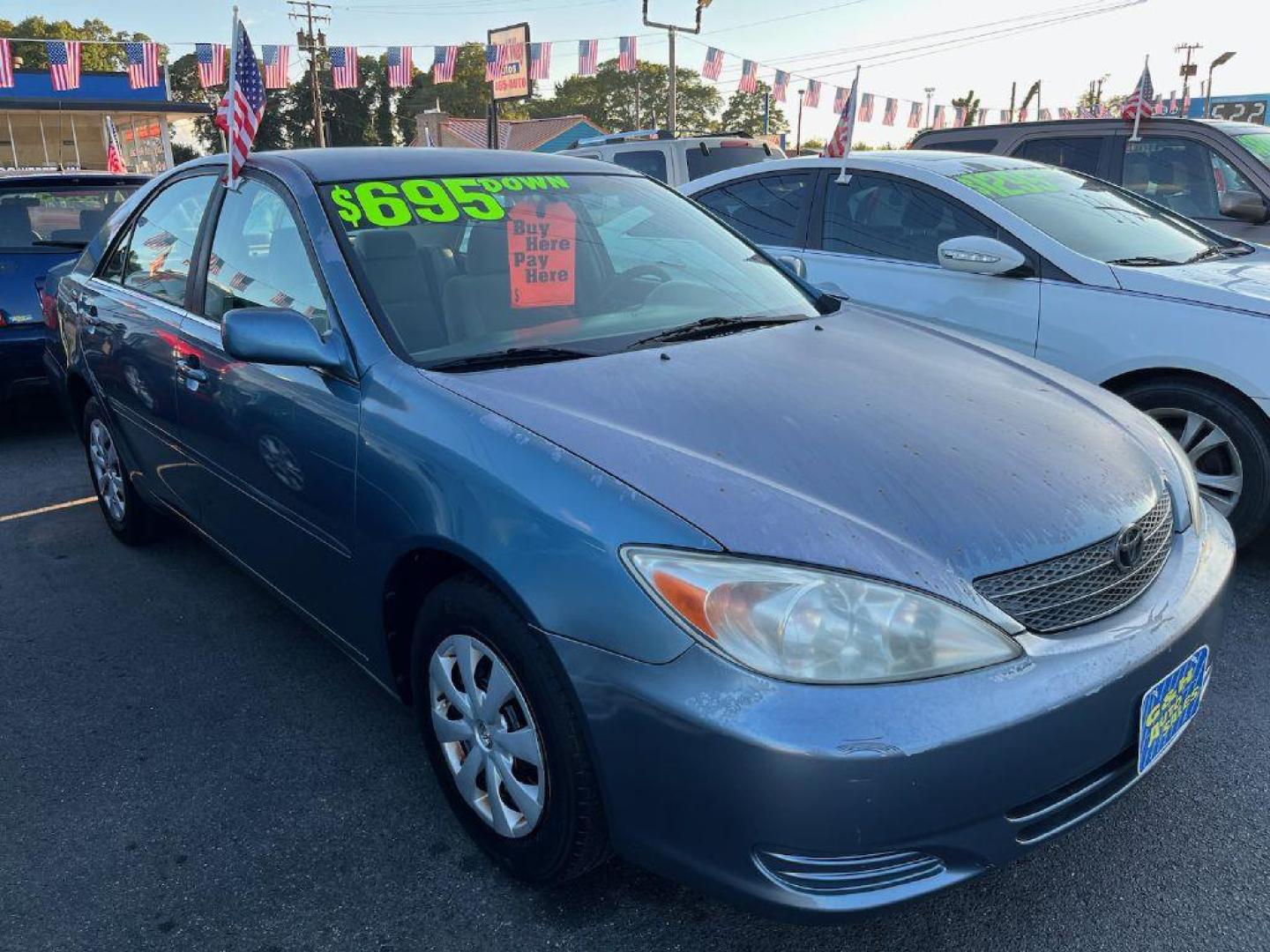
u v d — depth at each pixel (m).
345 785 2.62
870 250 4.87
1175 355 3.76
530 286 2.76
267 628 3.54
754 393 2.28
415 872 2.29
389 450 2.26
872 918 1.72
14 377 6.06
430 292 2.61
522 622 1.96
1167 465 2.36
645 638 1.75
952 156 5.07
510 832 2.15
